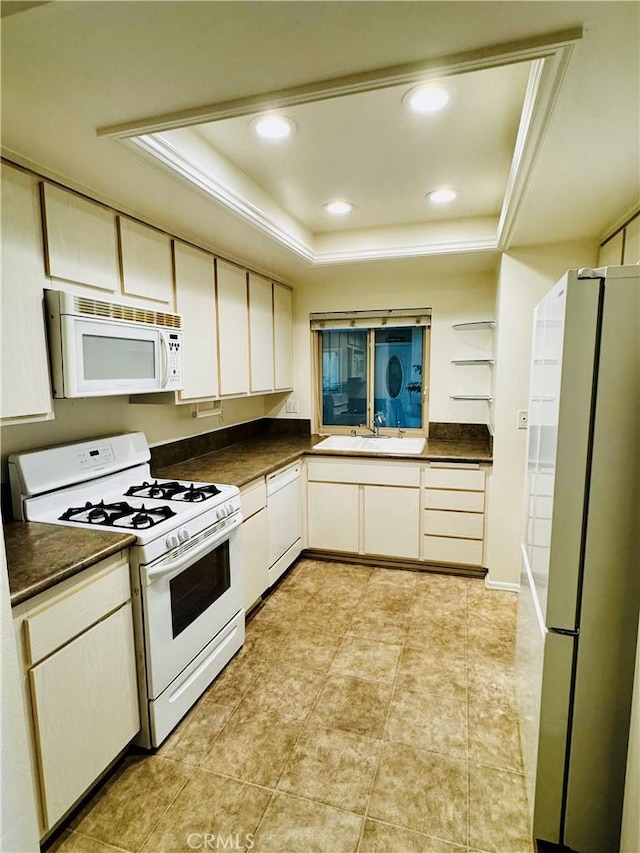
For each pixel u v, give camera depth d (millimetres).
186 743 1801
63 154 1571
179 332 2283
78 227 1793
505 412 2934
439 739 1805
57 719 1368
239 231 2426
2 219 1507
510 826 1465
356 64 1146
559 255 2717
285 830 1456
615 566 1255
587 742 1323
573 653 1304
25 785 800
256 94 1266
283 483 3078
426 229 2939
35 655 1294
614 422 1217
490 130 1819
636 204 2043
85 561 1426
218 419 3363
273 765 1694
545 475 1412
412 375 3826
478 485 3090
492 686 2105
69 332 1678
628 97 1271
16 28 994
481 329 3529
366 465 3299
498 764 1688
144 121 1386
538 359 1685
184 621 1914
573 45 1062
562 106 1315
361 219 2877
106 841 1428
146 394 2404
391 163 2111
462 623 2633
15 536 1631
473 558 3168
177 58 1112
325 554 3539
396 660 2301
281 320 3705
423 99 1599
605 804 1332
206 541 1989
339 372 4016
